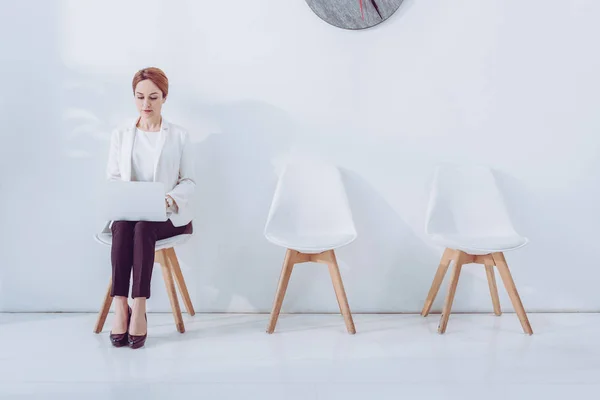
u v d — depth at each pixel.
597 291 2.66
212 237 2.64
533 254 2.66
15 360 2.01
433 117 2.63
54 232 2.62
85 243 2.62
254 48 2.59
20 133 2.58
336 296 2.49
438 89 2.62
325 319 2.57
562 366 1.99
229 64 2.59
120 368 1.94
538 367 1.98
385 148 2.63
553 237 2.65
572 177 2.63
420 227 2.65
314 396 1.74
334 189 2.53
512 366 1.99
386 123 2.63
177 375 1.89
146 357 2.05
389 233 2.65
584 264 2.65
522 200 2.65
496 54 2.61
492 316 2.62
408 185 2.64
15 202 2.61
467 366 1.98
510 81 2.62
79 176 2.60
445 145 2.63
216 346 2.18
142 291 2.12
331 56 2.60
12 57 2.56
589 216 2.64
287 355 2.08
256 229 2.64
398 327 2.45
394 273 2.66
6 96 2.57
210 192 2.63
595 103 2.63
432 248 2.65
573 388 1.81
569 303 2.67
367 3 2.56
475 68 2.61
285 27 2.58
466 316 2.62
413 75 2.61
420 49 2.61
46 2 2.54
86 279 2.63
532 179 2.64
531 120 2.63
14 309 2.63
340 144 2.63
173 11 2.56
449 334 2.35
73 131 2.59
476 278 2.67
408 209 2.65
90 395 1.73
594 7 2.60
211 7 2.57
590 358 2.07
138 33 2.57
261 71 2.60
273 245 2.65
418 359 2.05
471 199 2.54
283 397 1.73
